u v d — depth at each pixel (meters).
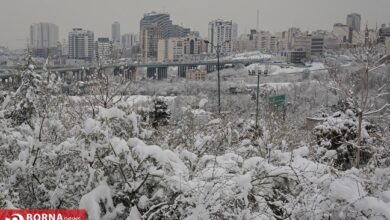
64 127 6.96
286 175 4.95
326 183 4.71
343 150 11.50
